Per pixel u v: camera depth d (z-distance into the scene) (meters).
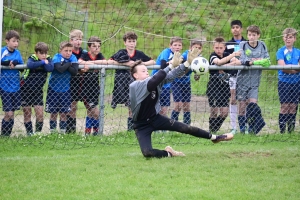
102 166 11.64
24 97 15.17
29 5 26.59
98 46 15.88
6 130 15.09
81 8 27.88
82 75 15.32
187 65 12.25
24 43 25.92
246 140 15.20
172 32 27.05
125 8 28.02
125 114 19.25
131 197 9.43
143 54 15.98
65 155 13.04
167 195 9.52
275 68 15.44
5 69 14.77
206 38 26.64
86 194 9.62
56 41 25.86
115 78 15.51
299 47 24.67
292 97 16.06
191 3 28.36
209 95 16.05
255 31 16.02
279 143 14.83
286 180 10.55
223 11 27.95
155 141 15.00
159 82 11.78
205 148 14.02
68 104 15.27
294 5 27.59
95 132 15.62
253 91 15.87
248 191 9.80
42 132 15.95
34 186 10.09
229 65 15.39
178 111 15.97
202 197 9.41
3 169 11.34
